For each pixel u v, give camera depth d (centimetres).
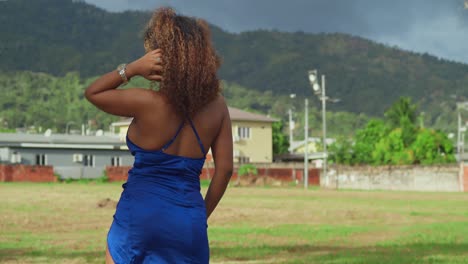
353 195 3709
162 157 286
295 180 6347
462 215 2108
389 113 6606
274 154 8356
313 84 5056
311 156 7931
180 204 285
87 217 1805
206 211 311
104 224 1605
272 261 947
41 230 1446
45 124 19025
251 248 1112
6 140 6284
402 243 1247
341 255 1029
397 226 1659
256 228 1527
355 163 5922
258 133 7375
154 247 281
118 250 283
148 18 295
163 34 285
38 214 1881
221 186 308
